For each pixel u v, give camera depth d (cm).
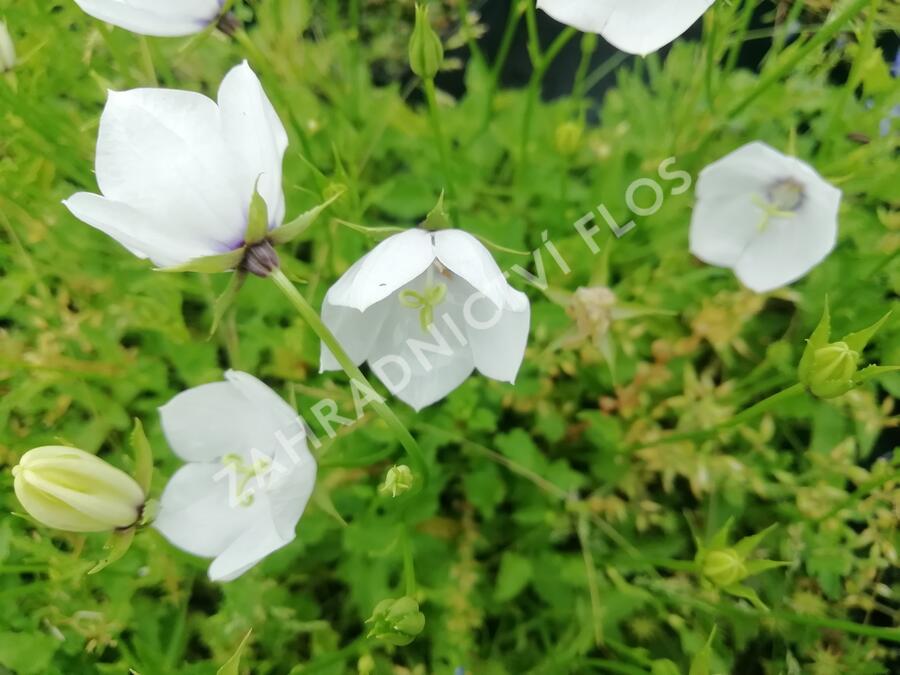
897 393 20
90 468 12
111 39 18
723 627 20
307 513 19
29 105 19
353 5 24
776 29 22
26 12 20
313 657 19
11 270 21
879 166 19
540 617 20
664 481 20
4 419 19
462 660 19
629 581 20
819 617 18
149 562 18
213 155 11
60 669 19
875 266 20
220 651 19
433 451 20
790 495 21
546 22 28
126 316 21
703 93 22
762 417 21
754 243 16
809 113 24
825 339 13
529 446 20
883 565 19
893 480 17
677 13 12
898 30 21
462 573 19
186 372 21
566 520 20
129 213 10
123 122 10
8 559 19
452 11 27
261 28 22
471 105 23
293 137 22
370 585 19
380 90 25
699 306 21
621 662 19
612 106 23
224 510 13
